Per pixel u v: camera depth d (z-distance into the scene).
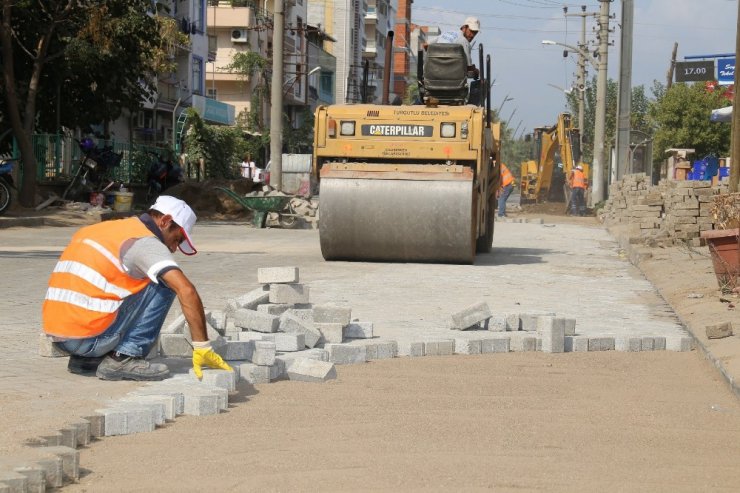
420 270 19.08
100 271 8.15
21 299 13.88
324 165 20.52
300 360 9.01
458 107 20.33
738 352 10.11
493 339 10.77
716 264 14.70
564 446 6.89
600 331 12.01
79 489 5.75
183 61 64.44
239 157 67.00
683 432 7.43
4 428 6.42
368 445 6.79
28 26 35.16
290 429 7.20
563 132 58.19
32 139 35.81
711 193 23.62
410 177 20.03
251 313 10.12
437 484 5.90
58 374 8.41
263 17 84.25
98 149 37.84
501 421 7.60
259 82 79.19
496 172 23.77
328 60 106.75
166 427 7.16
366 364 9.86
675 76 38.75
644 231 26.16
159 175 42.56
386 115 20.39
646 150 50.53
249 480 5.93
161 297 8.23
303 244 25.92
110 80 38.19
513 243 27.94
